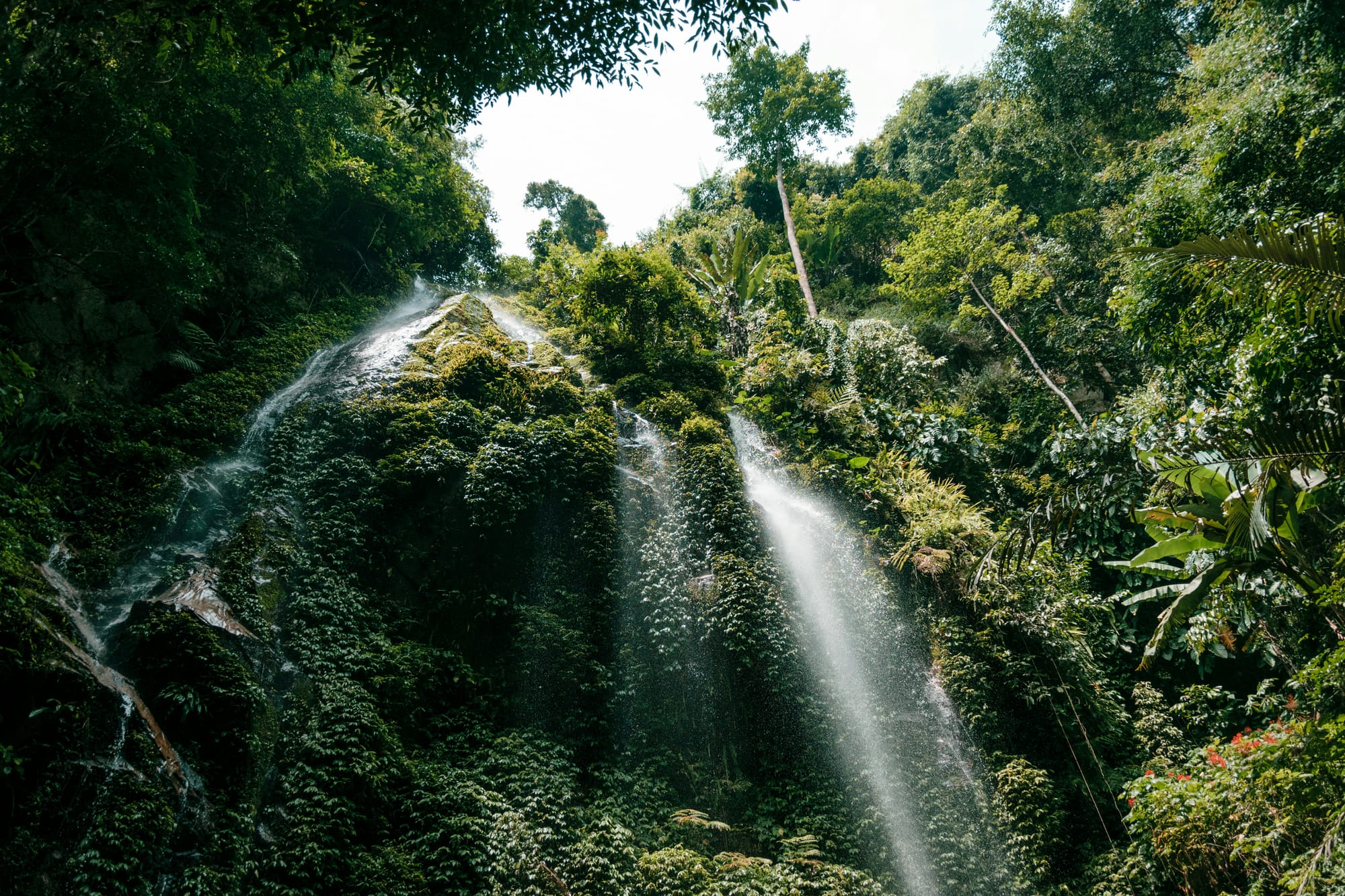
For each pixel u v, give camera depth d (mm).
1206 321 11539
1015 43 24156
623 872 7160
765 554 10766
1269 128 12484
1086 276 21328
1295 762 6578
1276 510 6582
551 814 7434
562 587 9922
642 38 7129
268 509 9172
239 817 6082
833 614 10586
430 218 19516
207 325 13023
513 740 8164
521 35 7008
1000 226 21953
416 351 13242
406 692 8102
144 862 5297
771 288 21438
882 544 11875
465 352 12828
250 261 14078
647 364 15094
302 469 10031
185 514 8844
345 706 7406
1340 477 5750
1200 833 7602
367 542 9406
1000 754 9289
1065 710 9875
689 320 16344
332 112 14820
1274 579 9008
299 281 15797
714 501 11242
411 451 10414
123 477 8820
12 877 4699
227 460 9938
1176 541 7621
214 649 6852
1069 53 23469
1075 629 11000
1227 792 7367
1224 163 12844
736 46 7184
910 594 11023
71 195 8922
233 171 13141
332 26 6055
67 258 9438
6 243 9336
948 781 9016
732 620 9688
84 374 10031
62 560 7586
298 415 10812
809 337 18172
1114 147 23578
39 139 8195
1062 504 7176
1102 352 19453
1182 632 11781
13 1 6438
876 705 9633
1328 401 7000
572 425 12047
